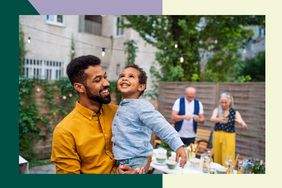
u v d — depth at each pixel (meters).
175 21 6.85
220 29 6.90
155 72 7.31
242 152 5.87
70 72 1.84
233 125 4.79
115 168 1.89
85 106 1.87
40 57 7.13
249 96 5.78
